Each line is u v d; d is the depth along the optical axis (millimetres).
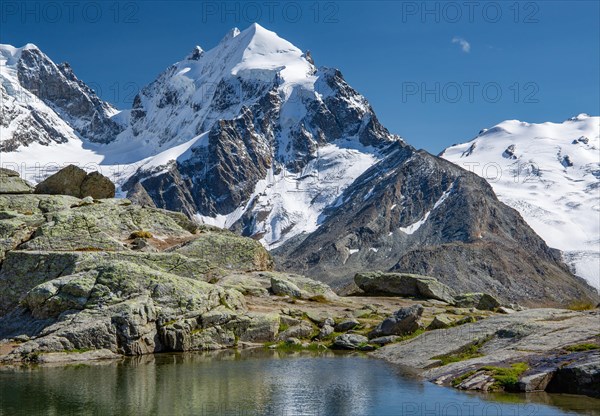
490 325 39719
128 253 55938
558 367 29766
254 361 39344
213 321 45500
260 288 57375
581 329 34938
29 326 44938
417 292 65438
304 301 56906
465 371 32094
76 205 69375
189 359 40344
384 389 30641
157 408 27547
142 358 40844
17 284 52500
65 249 57906
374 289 67438
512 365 31438
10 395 30000
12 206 67000
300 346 45188
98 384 32406
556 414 25484
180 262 57469
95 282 45625
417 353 38469
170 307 44938
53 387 31672
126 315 42438
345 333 47094
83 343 41062
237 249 66062
